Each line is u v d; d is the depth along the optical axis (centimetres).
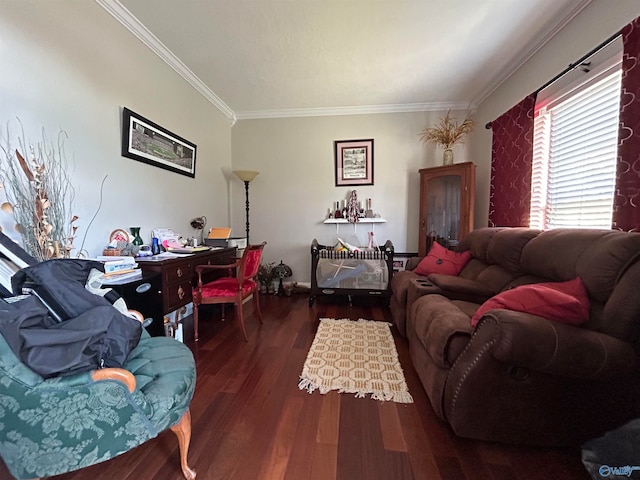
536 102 238
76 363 85
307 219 399
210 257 257
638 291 108
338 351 216
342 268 323
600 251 126
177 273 206
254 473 111
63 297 105
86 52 176
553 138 225
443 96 345
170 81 262
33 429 81
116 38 199
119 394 89
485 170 335
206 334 250
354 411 148
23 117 143
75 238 170
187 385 109
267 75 291
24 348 80
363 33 225
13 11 138
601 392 113
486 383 116
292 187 398
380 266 321
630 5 158
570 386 113
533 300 120
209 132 340
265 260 407
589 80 185
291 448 124
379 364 196
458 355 130
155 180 243
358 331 255
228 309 317
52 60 156
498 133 289
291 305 336
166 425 100
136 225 221
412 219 384
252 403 154
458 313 152
